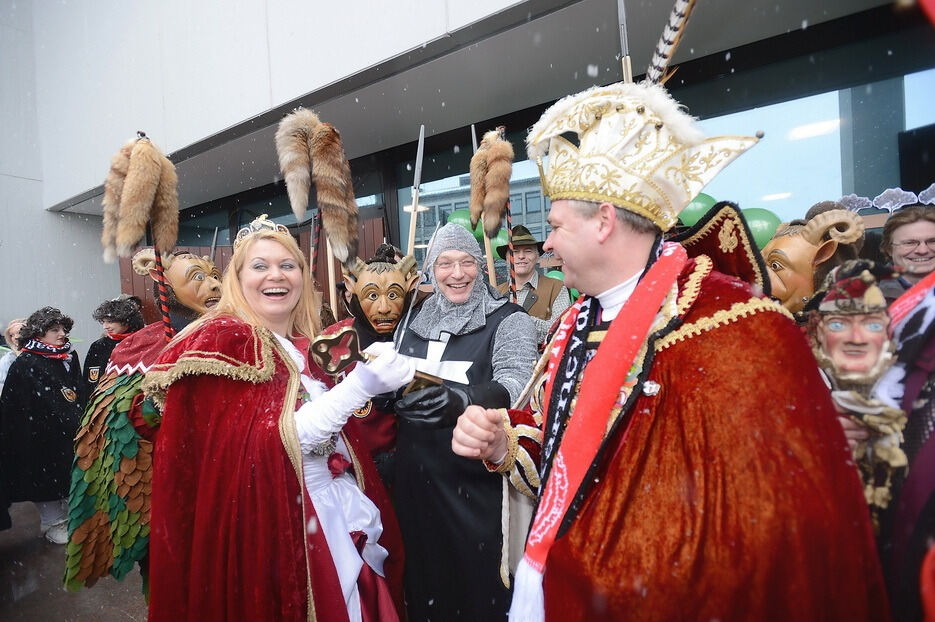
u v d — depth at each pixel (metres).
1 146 8.04
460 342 1.96
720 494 0.79
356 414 1.96
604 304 1.05
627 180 0.96
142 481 2.08
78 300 8.90
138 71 6.16
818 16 3.65
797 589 0.73
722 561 0.77
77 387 4.18
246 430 1.41
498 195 2.30
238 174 6.73
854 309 0.94
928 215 1.44
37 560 3.64
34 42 8.10
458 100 4.77
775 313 0.85
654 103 0.96
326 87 4.46
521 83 4.46
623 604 0.82
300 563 1.38
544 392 1.21
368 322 2.39
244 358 1.45
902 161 3.53
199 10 5.34
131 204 1.87
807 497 0.73
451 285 1.99
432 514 1.89
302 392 1.55
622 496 0.87
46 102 8.05
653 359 0.90
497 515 1.84
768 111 4.04
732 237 0.98
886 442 0.91
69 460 3.93
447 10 3.69
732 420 0.79
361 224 6.21
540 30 3.66
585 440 0.94
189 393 1.44
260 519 1.37
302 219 1.96
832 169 3.82
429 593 1.91
